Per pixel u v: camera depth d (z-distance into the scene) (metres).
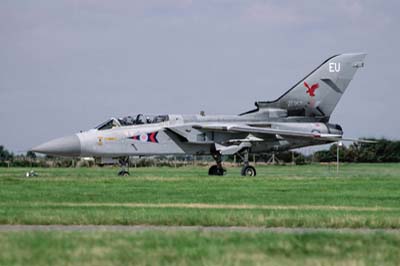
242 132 146.00
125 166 144.50
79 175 145.38
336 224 60.09
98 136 139.75
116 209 69.44
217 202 79.88
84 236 49.81
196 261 42.28
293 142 151.25
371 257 44.28
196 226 59.88
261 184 111.00
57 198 83.31
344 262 42.81
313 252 45.59
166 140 143.25
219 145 145.75
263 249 45.91
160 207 72.69
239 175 148.38
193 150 145.62
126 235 50.53
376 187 106.00
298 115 153.50
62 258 42.62
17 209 68.88
